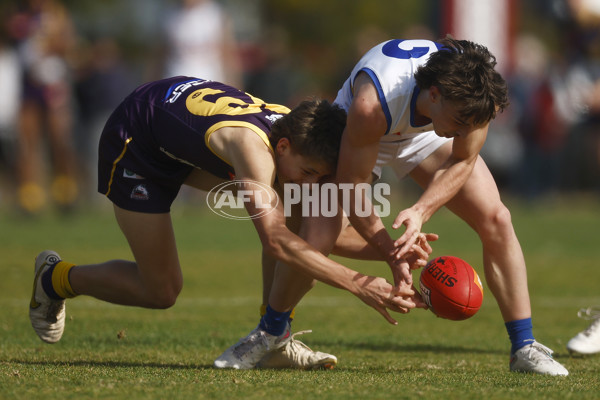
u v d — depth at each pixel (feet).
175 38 152.76
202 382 45.88
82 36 277.44
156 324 70.38
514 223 155.84
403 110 48.47
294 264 48.03
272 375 49.32
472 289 48.85
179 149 51.85
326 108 49.65
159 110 53.42
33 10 135.64
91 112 173.47
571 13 147.54
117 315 74.43
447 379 48.01
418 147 53.88
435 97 46.83
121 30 294.66
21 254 108.06
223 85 55.57
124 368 50.47
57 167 149.07
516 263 53.06
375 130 48.52
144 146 53.72
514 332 53.42
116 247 114.83
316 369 53.06
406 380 47.50
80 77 171.63
